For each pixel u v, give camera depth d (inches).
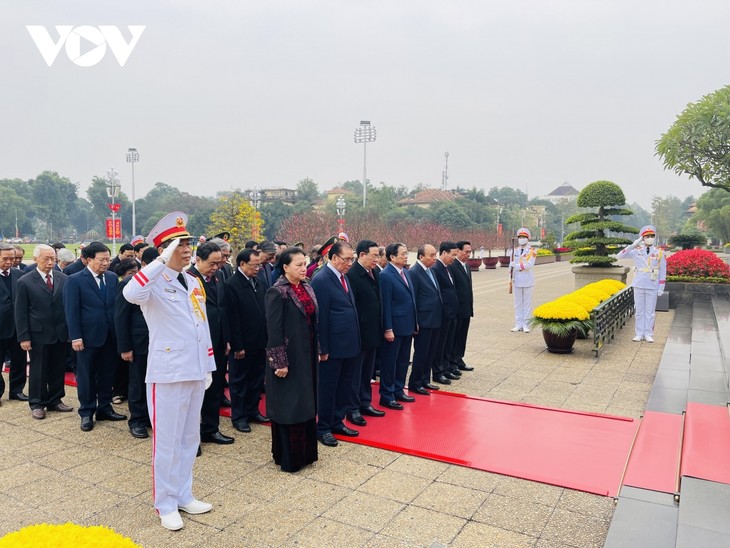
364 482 155.3
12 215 3157.0
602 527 129.9
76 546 75.7
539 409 218.2
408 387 247.3
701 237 1033.5
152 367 133.5
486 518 134.5
